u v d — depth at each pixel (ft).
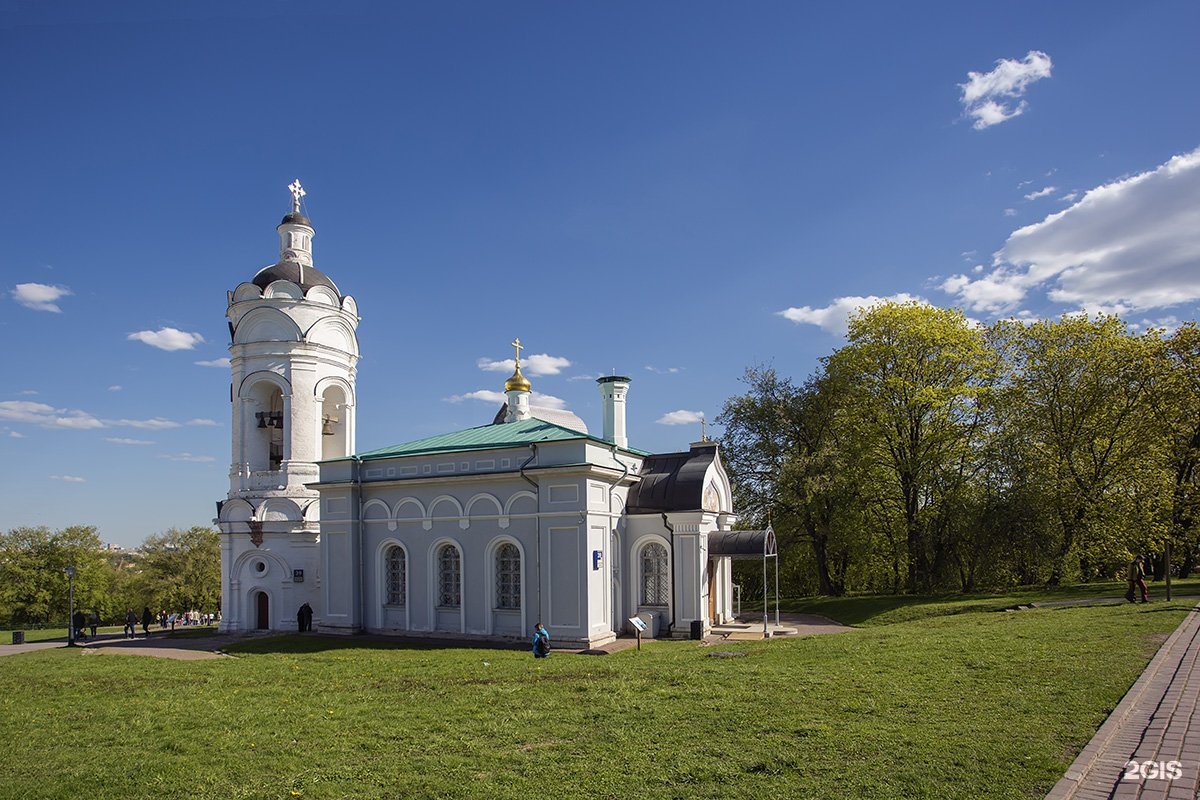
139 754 43.14
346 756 40.60
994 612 104.58
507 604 102.63
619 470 102.83
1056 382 139.44
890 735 37.35
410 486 109.50
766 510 155.02
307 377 127.54
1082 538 135.54
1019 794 28.94
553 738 41.57
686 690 51.49
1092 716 38.06
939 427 146.00
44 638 144.56
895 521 158.30
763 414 159.02
